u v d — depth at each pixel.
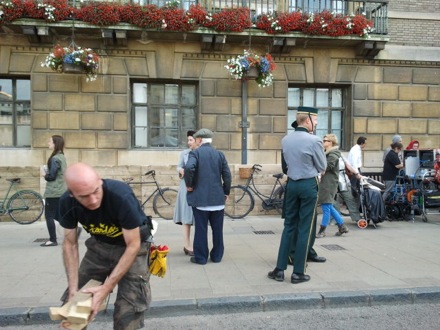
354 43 10.05
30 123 9.56
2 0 8.49
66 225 2.60
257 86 10.09
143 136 10.09
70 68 8.86
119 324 2.61
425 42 10.69
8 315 3.87
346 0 10.12
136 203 2.54
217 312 4.11
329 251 6.16
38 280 4.86
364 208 8.07
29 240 7.12
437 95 10.68
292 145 4.74
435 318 3.94
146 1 9.79
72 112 9.45
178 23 9.06
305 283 4.66
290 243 4.82
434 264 5.45
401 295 4.33
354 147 9.23
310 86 10.60
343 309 4.20
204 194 5.40
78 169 2.26
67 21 8.84
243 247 6.52
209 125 9.95
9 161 9.30
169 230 8.01
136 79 9.81
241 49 9.96
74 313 2.15
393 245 6.56
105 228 2.57
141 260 2.75
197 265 5.43
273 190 9.59
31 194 8.76
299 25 9.54
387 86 10.54
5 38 9.12
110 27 8.93
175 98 10.17
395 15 10.52
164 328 3.77
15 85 9.54
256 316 4.04
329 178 7.05
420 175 8.76
